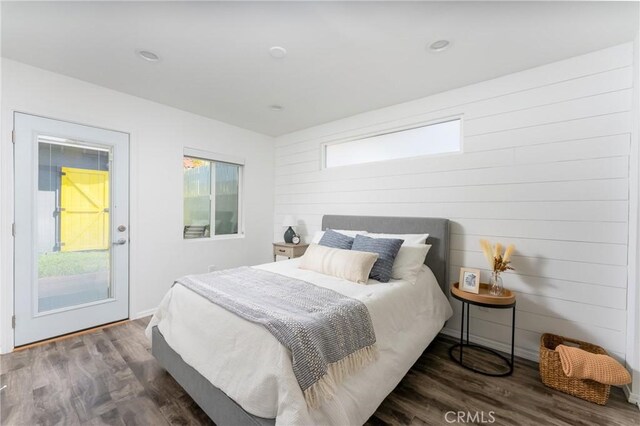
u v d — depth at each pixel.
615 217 1.97
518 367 2.15
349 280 2.20
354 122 3.44
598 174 2.03
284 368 1.19
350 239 2.77
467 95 2.61
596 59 2.05
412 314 2.08
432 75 2.43
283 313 1.46
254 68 2.33
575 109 2.12
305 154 4.02
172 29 1.84
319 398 1.22
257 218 4.24
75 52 2.12
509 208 2.38
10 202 2.25
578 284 2.10
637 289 1.76
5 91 2.21
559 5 1.60
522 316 2.32
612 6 1.60
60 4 1.61
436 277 2.64
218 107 3.22
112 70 2.39
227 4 1.61
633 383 1.76
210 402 1.48
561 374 1.85
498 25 1.78
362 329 1.56
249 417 1.27
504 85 2.42
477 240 2.54
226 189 3.96
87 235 2.67
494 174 2.46
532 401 1.76
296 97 2.91
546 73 2.23
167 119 3.18
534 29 1.82
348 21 1.75
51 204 2.47
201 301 1.74
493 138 2.46
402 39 1.93
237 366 1.37
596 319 2.03
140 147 2.97
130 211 2.92
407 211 2.99
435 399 1.77
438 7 1.63
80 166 2.62
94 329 2.68
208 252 3.63
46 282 2.45
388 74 2.41
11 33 1.89
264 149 4.32
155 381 1.92
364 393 1.44
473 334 2.55
